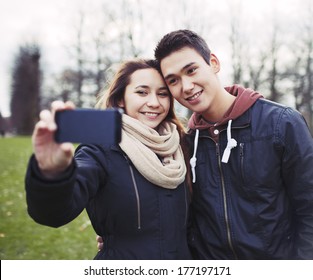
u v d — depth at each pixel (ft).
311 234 7.42
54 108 5.23
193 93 7.75
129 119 7.59
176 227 7.43
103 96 8.75
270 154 7.57
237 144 7.83
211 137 8.12
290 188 7.69
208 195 7.93
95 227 7.66
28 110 165.07
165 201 7.33
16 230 22.17
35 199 5.44
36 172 5.31
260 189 7.59
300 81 99.09
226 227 7.64
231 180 7.83
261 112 7.84
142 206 7.13
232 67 102.94
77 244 20.13
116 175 7.16
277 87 100.17
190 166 8.30
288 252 7.62
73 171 5.48
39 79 168.96
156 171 7.14
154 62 8.32
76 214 6.15
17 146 78.84
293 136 7.44
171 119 8.66
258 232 7.52
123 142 7.25
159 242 7.20
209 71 7.86
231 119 7.86
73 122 5.31
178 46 7.72
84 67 110.01
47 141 5.20
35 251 18.90
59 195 5.44
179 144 8.25
